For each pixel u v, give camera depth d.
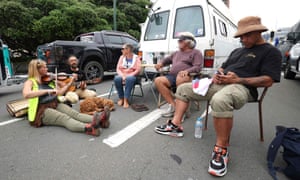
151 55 4.41
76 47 5.74
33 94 2.59
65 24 9.44
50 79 2.98
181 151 2.15
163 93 3.22
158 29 4.32
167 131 2.52
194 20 3.78
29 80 2.73
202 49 3.65
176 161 1.96
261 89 5.76
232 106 1.87
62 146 2.21
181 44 3.24
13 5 8.47
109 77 7.59
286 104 4.13
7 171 1.77
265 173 1.80
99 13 12.63
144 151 2.13
